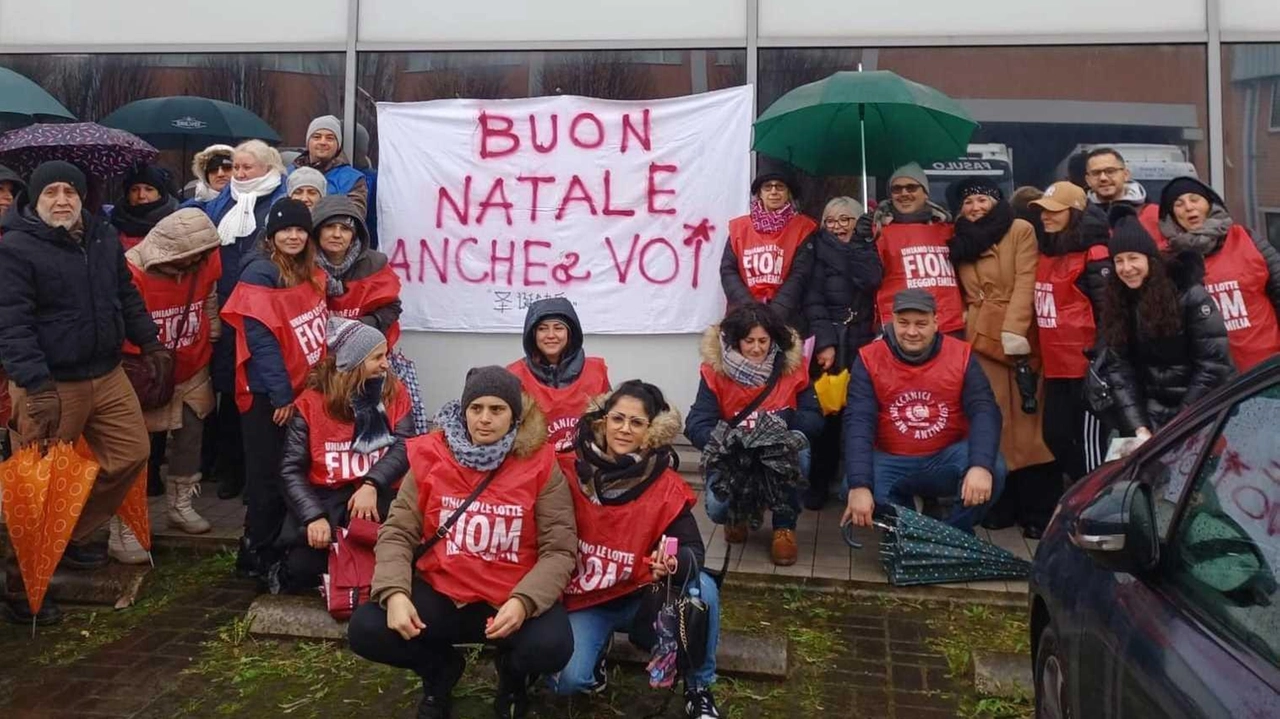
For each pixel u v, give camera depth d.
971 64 6.04
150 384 4.80
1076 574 2.70
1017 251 5.16
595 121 6.13
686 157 6.08
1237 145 5.84
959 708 3.62
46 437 4.16
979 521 4.93
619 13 6.28
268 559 4.64
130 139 5.29
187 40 6.61
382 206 6.32
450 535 3.33
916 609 4.52
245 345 4.57
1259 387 2.31
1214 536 2.18
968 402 4.70
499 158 6.21
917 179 5.32
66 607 4.50
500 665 3.43
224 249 5.40
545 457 3.39
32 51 6.67
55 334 4.23
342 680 3.80
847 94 4.96
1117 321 4.36
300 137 6.55
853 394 4.82
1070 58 5.96
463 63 6.41
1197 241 4.69
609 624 3.54
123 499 4.62
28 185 4.30
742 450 4.60
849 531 4.93
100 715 3.53
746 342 4.76
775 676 3.81
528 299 6.23
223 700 3.65
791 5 6.15
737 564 4.86
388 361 4.72
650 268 6.13
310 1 6.51
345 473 4.21
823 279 5.52
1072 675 2.58
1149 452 2.77
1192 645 2.01
